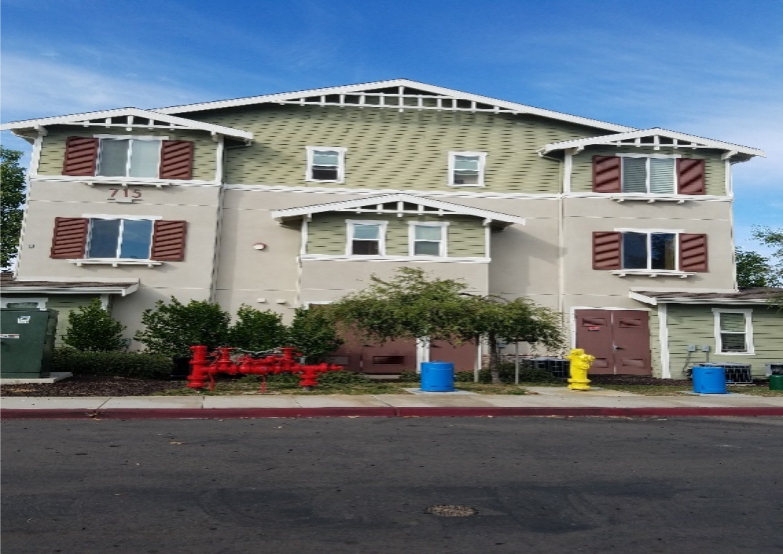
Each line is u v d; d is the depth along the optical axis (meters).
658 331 21.03
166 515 5.48
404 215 20.78
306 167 22.12
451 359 20.44
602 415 12.29
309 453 8.01
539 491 6.46
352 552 4.73
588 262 21.86
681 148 22.52
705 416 12.47
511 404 12.72
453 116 22.83
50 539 4.88
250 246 21.41
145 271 20.50
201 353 14.41
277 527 5.24
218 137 21.36
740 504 6.13
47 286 19.16
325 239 20.50
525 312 16.50
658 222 22.12
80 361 16.50
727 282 22.00
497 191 22.44
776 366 20.02
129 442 8.53
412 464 7.50
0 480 6.49
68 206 20.58
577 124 22.97
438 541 4.98
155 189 20.94
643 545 4.98
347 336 19.97
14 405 11.23
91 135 21.03
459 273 20.61
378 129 22.59
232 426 10.06
